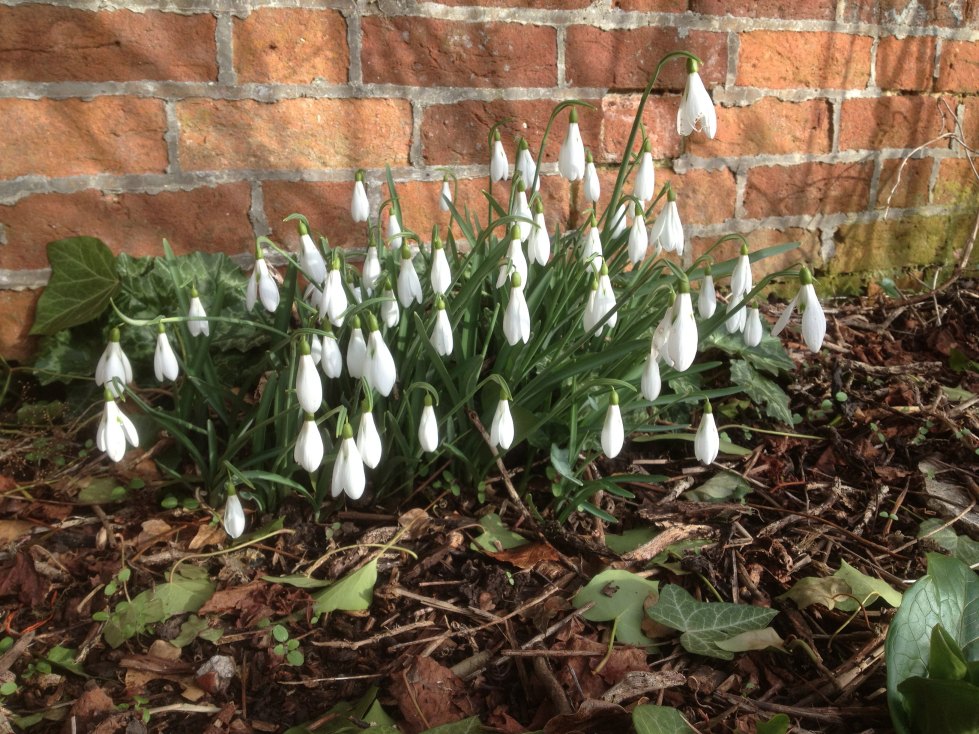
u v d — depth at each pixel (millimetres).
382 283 815
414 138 1041
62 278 944
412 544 800
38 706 656
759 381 994
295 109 991
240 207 1001
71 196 941
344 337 817
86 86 918
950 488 904
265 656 697
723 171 1183
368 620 731
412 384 742
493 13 1026
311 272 792
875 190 1275
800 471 928
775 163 1207
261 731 646
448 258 936
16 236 936
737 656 712
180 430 819
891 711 613
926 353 1159
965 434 960
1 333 958
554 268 866
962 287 1324
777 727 591
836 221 1268
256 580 759
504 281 777
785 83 1178
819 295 1283
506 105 1062
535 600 746
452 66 1031
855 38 1195
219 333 945
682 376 908
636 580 758
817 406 1025
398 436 792
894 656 629
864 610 751
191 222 986
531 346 807
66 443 899
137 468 868
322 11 971
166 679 680
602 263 763
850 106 1224
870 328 1205
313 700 669
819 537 839
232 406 841
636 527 838
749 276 784
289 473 802
